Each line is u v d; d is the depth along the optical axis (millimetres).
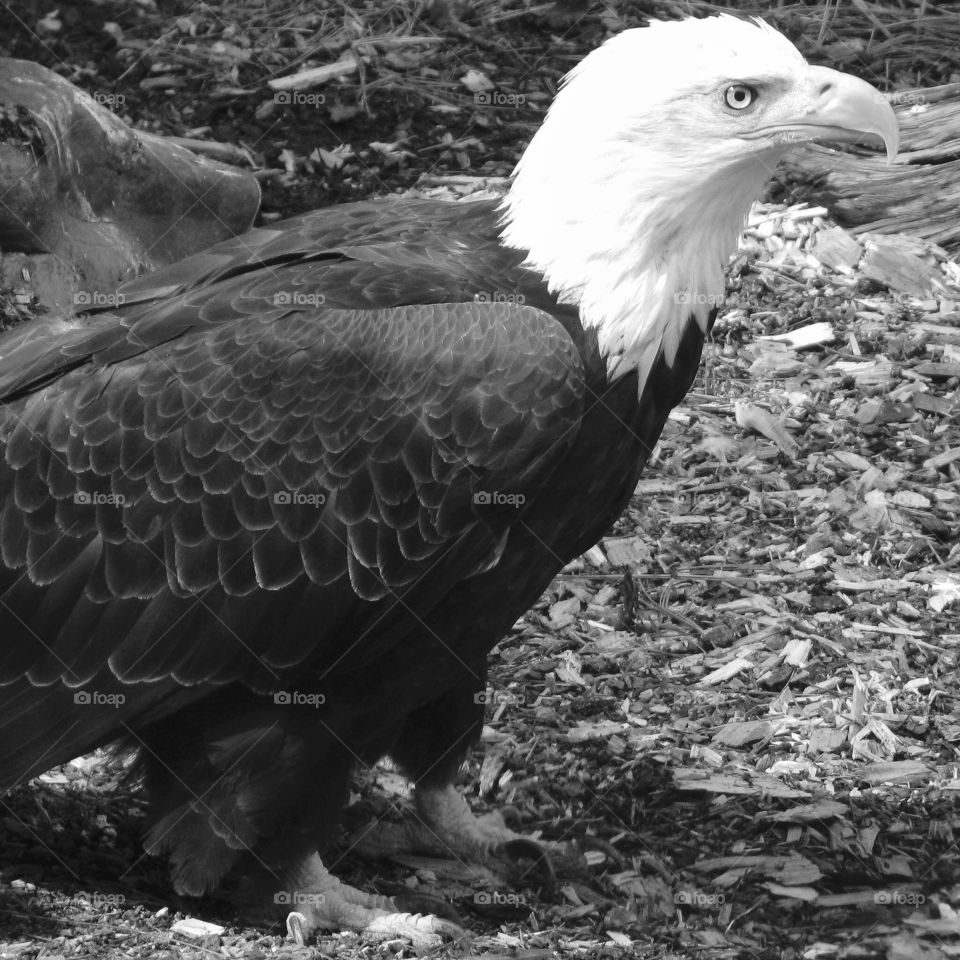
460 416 8898
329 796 9242
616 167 9156
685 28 9328
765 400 15180
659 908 9508
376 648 9156
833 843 9961
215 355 9039
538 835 10312
